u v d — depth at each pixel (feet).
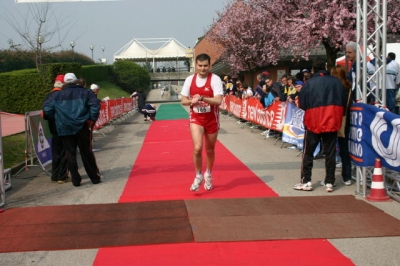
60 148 24.36
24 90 85.46
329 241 14.43
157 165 28.86
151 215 17.28
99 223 16.46
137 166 28.84
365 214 17.10
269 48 78.02
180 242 14.40
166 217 16.96
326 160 21.03
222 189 21.50
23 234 15.49
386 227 15.61
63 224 16.47
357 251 13.64
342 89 20.33
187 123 61.41
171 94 241.14
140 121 71.26
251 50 81.66
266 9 64.85
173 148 36.58
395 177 19.81
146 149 36.91
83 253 13.78
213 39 94.79
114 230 15.65
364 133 19.54
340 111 20.18
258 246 14.03
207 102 19.52
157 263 12.88
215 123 20.40
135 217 17.07
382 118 18.43
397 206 18.30
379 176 19.19
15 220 17.13
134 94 100.07
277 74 91.71
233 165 28.14
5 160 30.30
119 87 178.09
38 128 28.63
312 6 53.83
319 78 20.35
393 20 52.90
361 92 20.76
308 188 20.98
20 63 116.16
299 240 14.51
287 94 39.73
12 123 59.77
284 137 35.65
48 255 13.71
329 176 20.95
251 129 51.21
